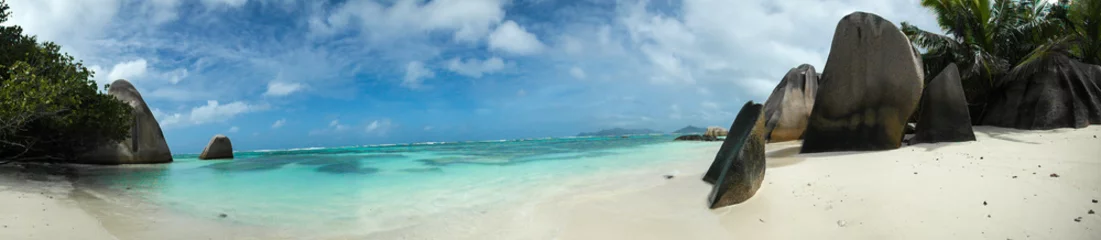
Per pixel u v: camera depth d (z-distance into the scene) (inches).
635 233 221.3
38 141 548.7
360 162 625.0
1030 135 470.3
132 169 537.3
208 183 407.2
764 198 256.4
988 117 642.2
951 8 800.3
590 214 258.5
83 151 581.6
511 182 393.1
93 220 249.6
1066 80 559.8
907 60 420.8
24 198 284.0
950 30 821.9
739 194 254.4
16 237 202.2
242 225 256.7
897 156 363.6
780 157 431.2
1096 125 529.3
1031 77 596.4
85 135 575.8
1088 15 741.3
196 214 280.5
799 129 671.1
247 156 817.5
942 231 177.0
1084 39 738.8
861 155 389.7
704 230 217.9
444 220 263.4
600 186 351.9
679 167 448.8
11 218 231.6
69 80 493.7
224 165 589.6
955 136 436.1
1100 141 350.3
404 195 339.9
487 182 396.5
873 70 434.6
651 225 231.9
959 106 442.0
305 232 242.8
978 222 180.5
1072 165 251.9
